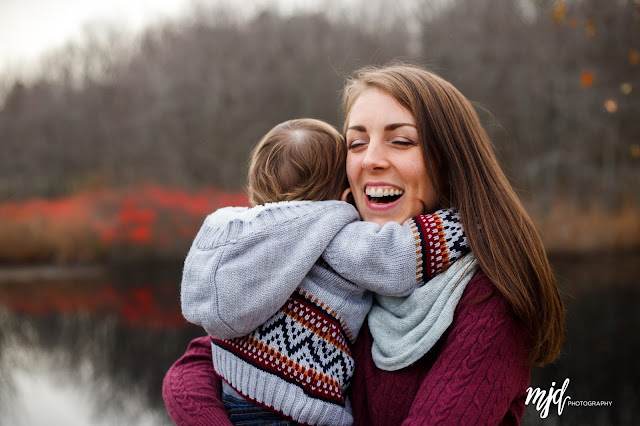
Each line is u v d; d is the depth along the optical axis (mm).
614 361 4406
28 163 16828
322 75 14711
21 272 10945
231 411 1341
